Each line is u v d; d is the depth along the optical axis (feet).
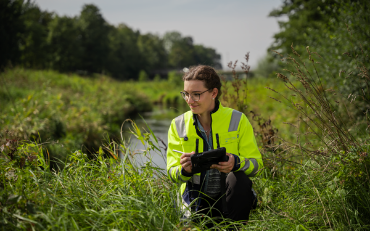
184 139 6.11
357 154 6.30
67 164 7.20
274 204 7.05
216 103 6.15
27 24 123.44
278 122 22.36
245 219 5.72
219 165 5.52
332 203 6.07
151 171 7.04
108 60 212.23
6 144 6.59
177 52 378.53
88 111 29.96
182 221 5.25
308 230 5.39
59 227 4.54
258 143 10.31
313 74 17.90
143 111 62.90
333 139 7.00
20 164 6.29
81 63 182.91
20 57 105.91
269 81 46.09
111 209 5.19
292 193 7.15
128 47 266.36
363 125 10.21
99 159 7.52
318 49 19.43
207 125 6.19
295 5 48.49
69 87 48.67
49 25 174.91
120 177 6.69
